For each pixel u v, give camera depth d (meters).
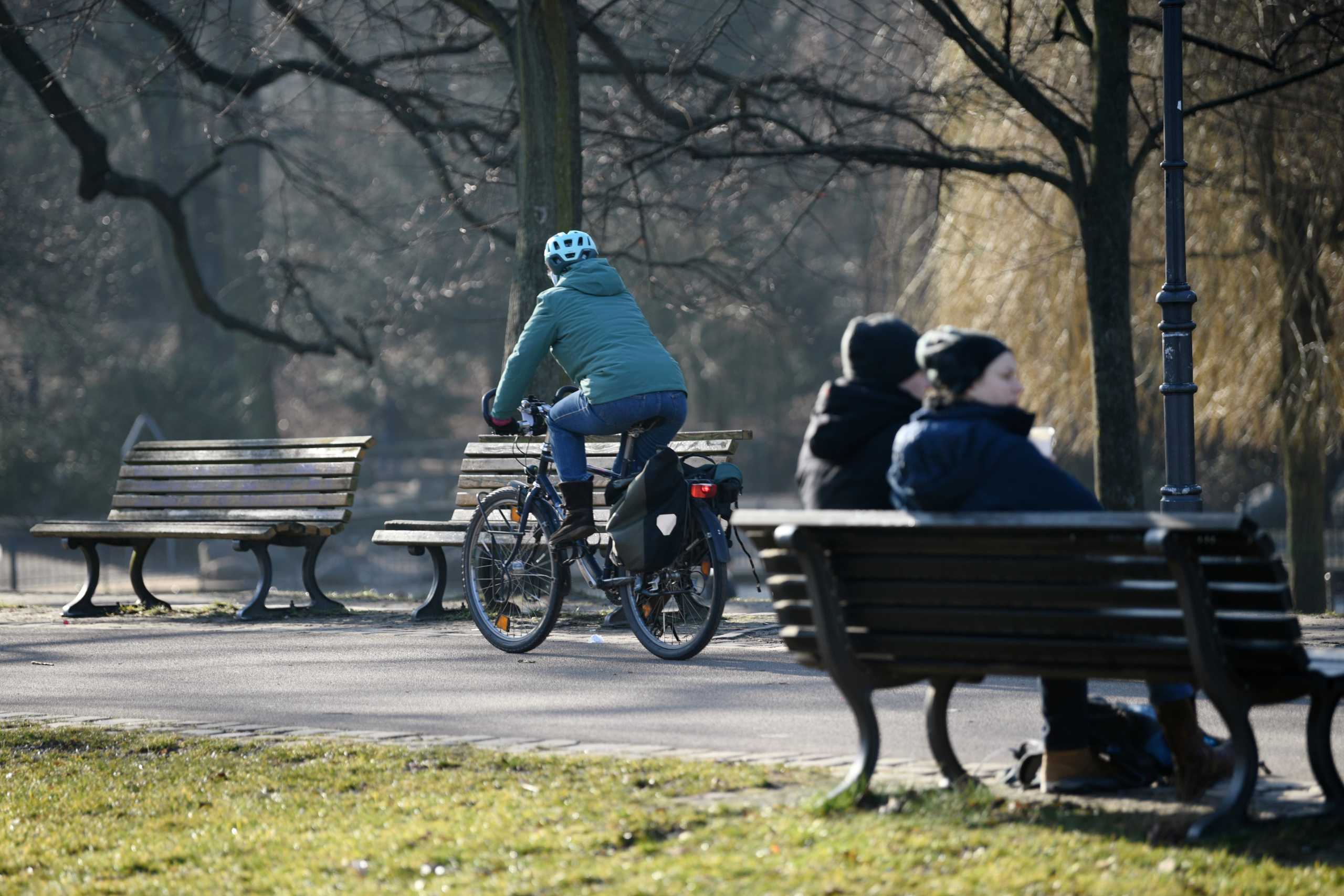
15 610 22.42
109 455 72.44
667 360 14.84
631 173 30.16
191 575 57.59
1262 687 7.53
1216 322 30.80
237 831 8.75
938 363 8.12
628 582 14.97
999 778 8.96
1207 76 27.77
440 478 83.69
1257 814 7.74
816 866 7.02
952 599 7.95
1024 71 25.64
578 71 22.92
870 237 41.00
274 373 90.88
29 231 62.91
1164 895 6.42
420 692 13.09
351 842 8.16
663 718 11.43
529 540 15.66
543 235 22.34
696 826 7.96
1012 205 32.38
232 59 41.59
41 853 8.73
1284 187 28.56
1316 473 32.59
